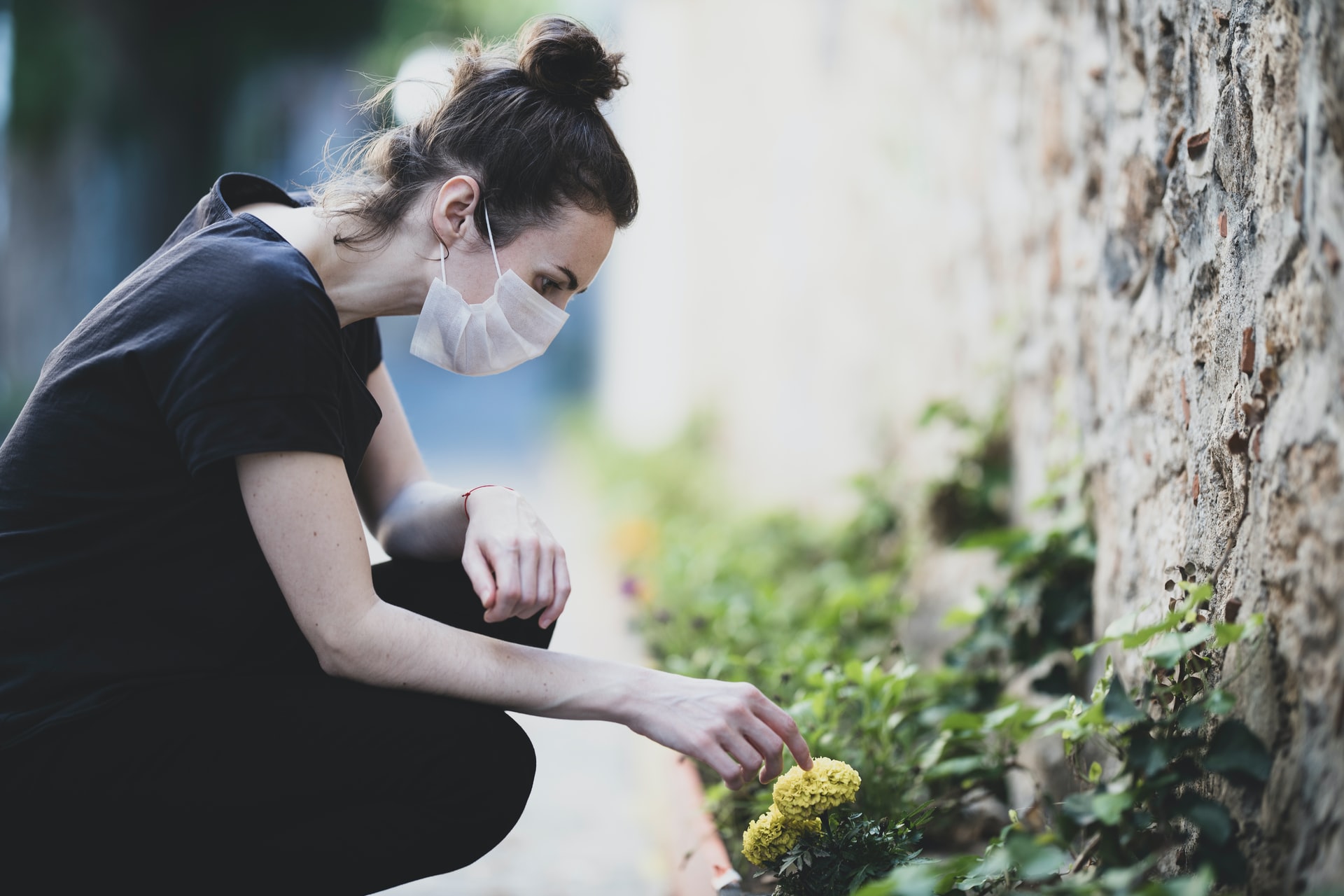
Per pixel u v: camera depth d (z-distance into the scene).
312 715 1.93
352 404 2.00
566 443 14.92
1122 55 2.68
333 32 17.86
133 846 1.93
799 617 4.36
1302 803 1.64
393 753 1.96
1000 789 2.66
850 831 2.11
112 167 14.66
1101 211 2.91
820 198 6.82
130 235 15.39
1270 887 1.69
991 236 4.05
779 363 7.82
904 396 5.09
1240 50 2.05
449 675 1.95
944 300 4.59
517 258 2.06
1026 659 3.00
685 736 1.95
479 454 15.09
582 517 9.45
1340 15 1.70
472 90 2.07
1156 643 2.16
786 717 2.04
